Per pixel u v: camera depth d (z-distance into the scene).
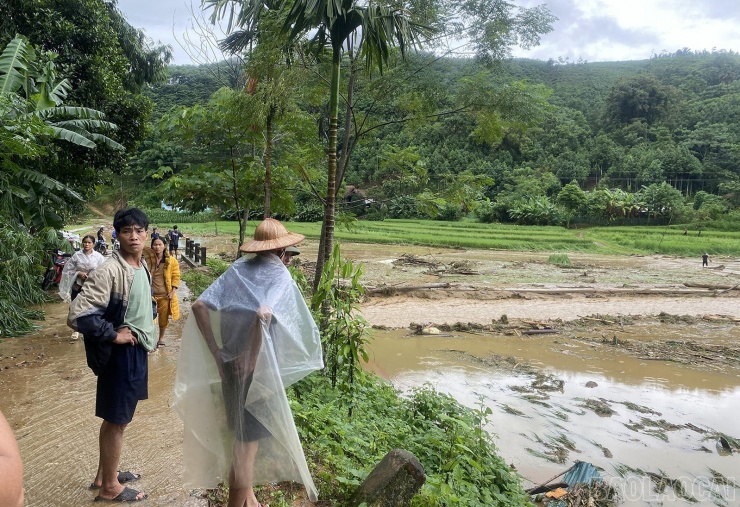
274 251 2.83
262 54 7.39
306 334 2.71
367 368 9.93
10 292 9.55
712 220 58.97
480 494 4.12
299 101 9.23
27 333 7.88
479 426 5.25
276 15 7.27
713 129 90.50
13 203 10.11
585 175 82.38
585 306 18.08
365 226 52.69
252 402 2.47
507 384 9.49
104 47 13.83
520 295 19.12
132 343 3.03
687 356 11.86
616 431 7.44
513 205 63.16
